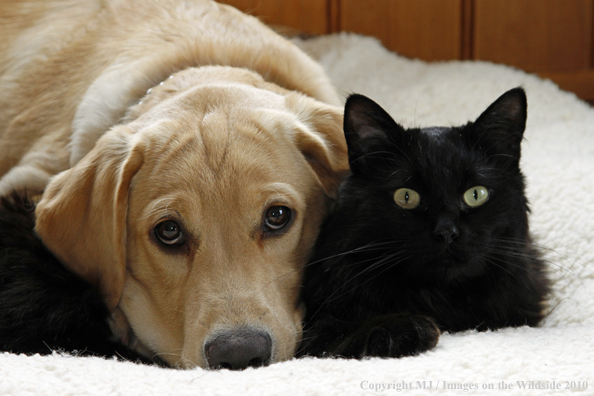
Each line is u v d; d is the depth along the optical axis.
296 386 0.64
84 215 0.76
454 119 1.09
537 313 0.78
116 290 0.76
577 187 0.93
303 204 0.78
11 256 0.77
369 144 0.77
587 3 1.28
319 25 1.31
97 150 0.77
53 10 1.00
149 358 0.77
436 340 0.70
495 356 0.67
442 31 1.31
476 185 0.75
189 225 0.75
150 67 0.88
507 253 0.75
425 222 0.74
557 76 1.31
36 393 0.63
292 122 0.80
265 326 0.72
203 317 0.72
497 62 1.32
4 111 0.96
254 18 1.00
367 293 0.75
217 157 0.76
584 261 0.86
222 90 0.81
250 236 0.75
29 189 0.86
